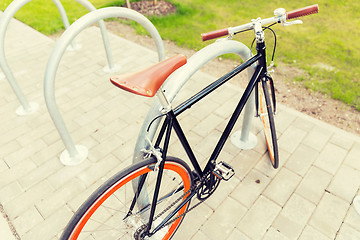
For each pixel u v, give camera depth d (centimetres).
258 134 287
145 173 152
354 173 243
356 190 229
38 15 588
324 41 439
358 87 345
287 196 227
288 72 379
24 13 598
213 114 312
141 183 156
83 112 325
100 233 208
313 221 210
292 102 329
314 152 262
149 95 118
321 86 350
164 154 146
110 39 476
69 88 365
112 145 281
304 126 290
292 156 259
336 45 427
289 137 278
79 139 289
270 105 214
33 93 358
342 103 325
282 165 252
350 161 253
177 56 132
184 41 468
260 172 247
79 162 262
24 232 210
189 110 318
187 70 159
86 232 208
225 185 237
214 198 228
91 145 282
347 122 300
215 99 333
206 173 191
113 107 331
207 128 295
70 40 213
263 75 209
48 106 221
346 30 466
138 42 479
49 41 482
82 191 239
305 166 250
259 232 205
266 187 235
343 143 270
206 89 163
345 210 216
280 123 294
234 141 275
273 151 236
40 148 280
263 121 270
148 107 330
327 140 273
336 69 378
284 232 204
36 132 300
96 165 260
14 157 271
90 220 216
